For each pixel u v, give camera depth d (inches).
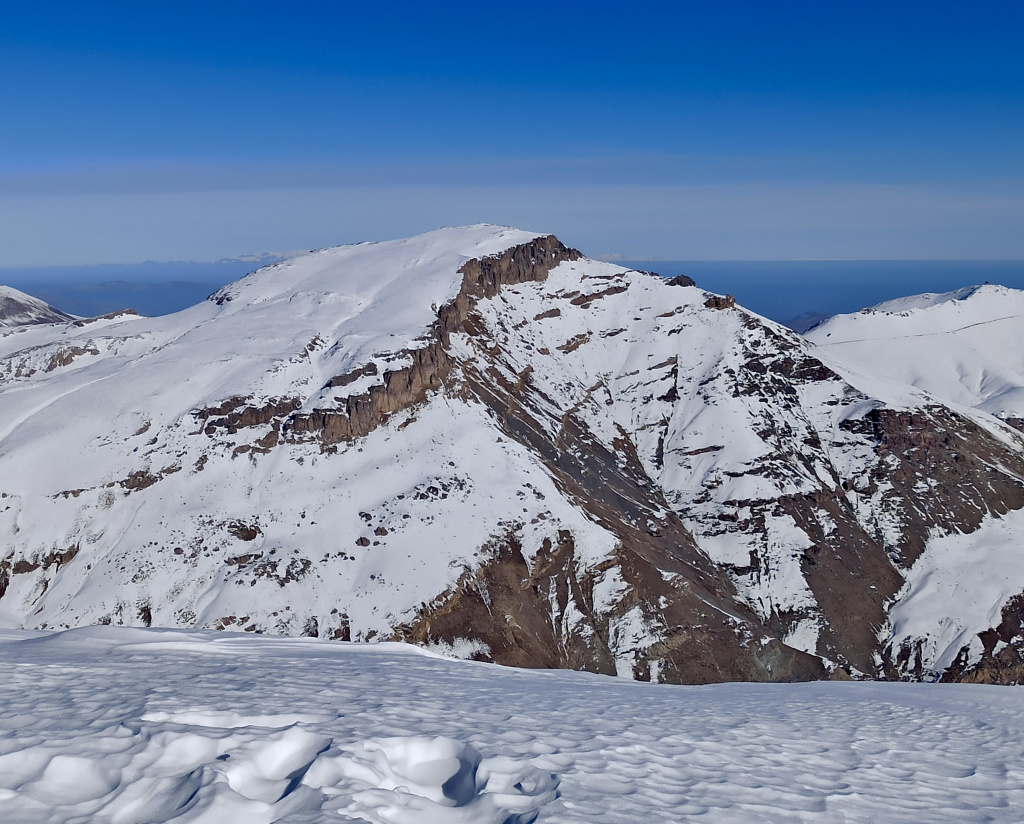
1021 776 579.2
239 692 579.2
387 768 435.8
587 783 447.8
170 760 405.4
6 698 506.9
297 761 437.4
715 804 442.0
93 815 344.8
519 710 637.9
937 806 490.6
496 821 386.3
